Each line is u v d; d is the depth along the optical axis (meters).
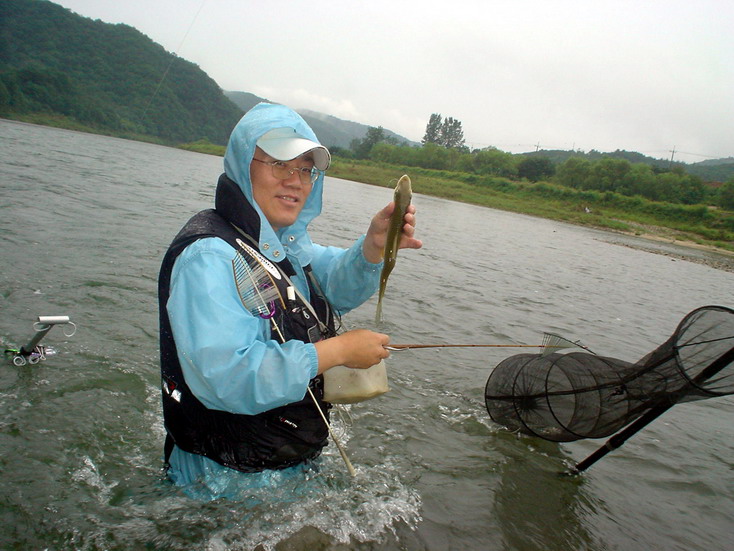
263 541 2.33
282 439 2.26
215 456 2.22
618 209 53.50
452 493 3.06
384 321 6.13
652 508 3.26
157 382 3.90
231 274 1.92
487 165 87.06
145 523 2.34
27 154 19.78
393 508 2.78
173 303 1.84
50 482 2.63
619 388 3.26
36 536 2.25
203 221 2.06
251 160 2.03
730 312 2.75
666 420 4.70
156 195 14.49
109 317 4.86
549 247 19.91
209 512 2.32
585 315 8.39
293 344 1.92
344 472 3.00
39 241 6.88
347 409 3.92
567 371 3.59
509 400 3.85
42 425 3.12
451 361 5.27
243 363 1.77
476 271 10.81
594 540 2.85
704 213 48.84
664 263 21.83
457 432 3.86
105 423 3.25
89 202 10.86
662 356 3.05
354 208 21.58
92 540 2.25
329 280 2.71
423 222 21.06
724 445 4.32
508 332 6.49
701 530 3.09
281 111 2.15
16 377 3.60
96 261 6.45
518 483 3.30
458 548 2.58
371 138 122.88
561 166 78.81
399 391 4.40
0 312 4.52
